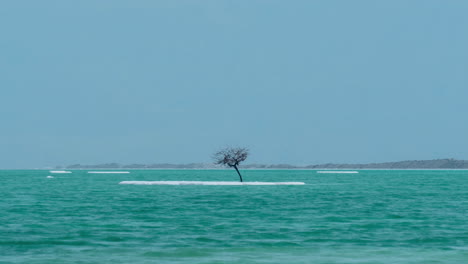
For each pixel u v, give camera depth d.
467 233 58.53
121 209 84.31
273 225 64.81
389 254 46.66
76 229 60.94
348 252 47.47
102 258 44.56
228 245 50.69
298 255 46.09
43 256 45.34
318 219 71.19
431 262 43.41
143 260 43.84
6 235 56.28
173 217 73.12
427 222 68.19
